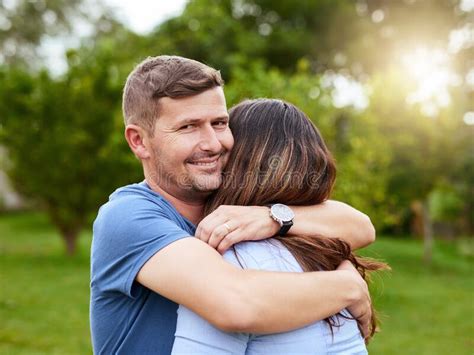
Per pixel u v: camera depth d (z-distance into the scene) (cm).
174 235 152
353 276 156
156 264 148
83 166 1110
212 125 171
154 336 159
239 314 136
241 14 2014
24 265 1047
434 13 1931
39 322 654
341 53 2014
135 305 160
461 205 1702
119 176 1121
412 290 954
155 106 165
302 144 179
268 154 176
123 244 156
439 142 1113
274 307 139
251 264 152
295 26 1988
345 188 716
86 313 703
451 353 602
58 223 1175
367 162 795
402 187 1141
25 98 1105
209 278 141
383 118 1060
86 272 988
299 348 145
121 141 1017
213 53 1778
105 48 1162
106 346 168
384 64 1961
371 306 182
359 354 156
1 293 801
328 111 752
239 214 162
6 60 1955
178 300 144
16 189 1202
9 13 1927
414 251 1483
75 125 1108
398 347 620
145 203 166
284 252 159
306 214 178
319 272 152
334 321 154
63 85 1128
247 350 146
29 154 1106
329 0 1897
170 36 1842
